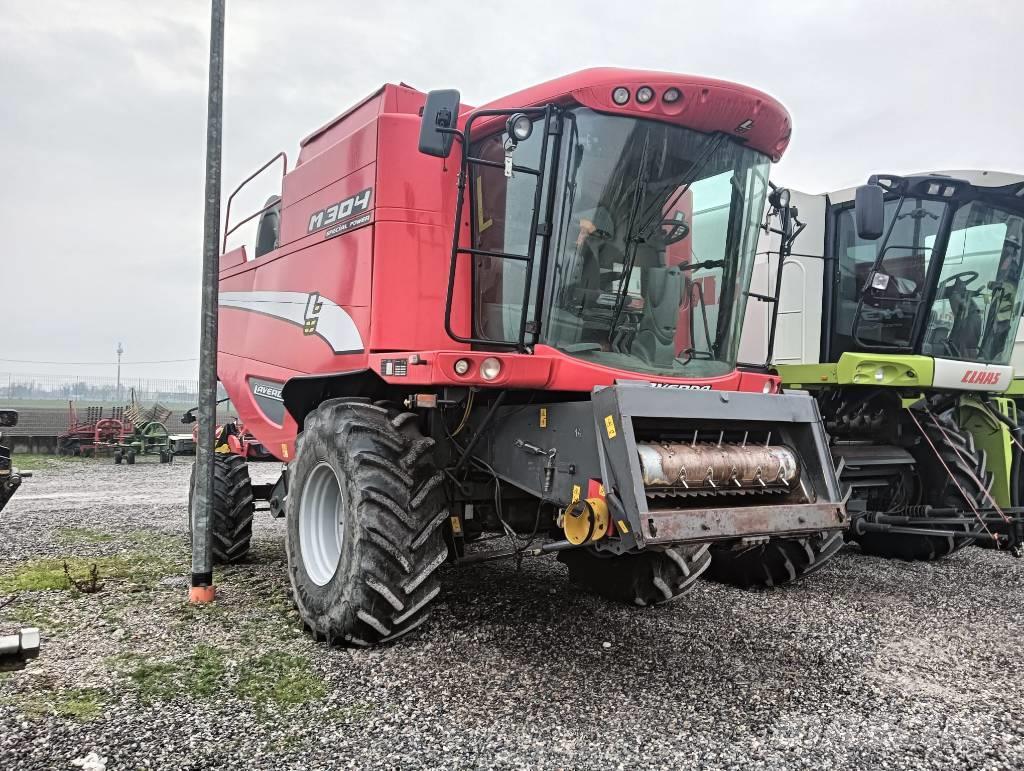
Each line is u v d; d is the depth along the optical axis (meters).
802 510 3.64
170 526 7.97
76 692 3.39
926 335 6.89
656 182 3.99
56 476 13.80
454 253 3.71
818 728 3.27
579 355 3.96
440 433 4.33
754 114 4.02
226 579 5.62
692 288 4.25
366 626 3.88
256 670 3.69
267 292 5.91
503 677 3.69
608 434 3.41
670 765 2.90
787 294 7.72
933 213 6.69
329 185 5.01
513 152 3.75
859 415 7.28
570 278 3.90
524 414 3.95
